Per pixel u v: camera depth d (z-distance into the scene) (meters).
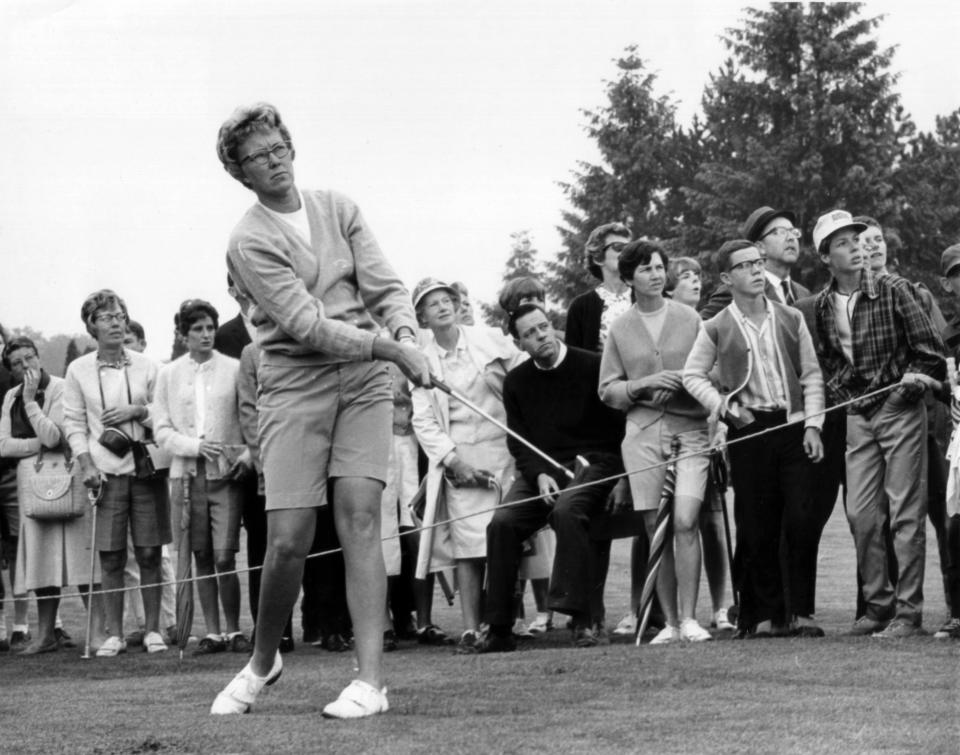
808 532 7.95
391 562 9.30
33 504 9.84
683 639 8.20
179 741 5.25
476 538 9.10
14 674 8.27
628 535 8.63
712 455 8.23
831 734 5.08
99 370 9.76
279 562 5.93
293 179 6.01
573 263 45.84
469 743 5.07
